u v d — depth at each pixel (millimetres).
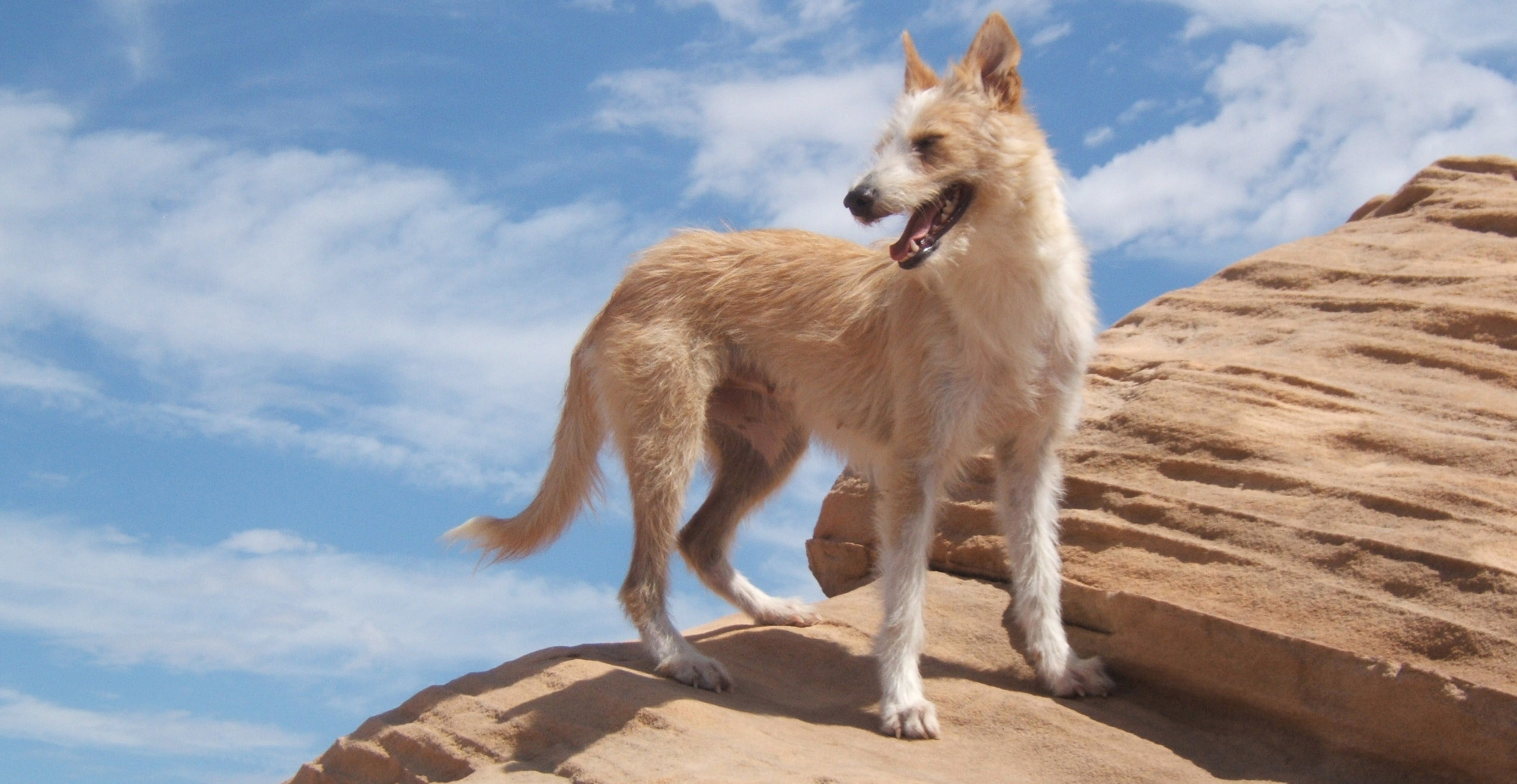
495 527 3459
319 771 3270
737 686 3248
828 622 3457
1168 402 3527
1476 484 3174
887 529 3160
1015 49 3143
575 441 3436
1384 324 3633
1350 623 3031
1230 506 3279
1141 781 2943
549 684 3211
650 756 2980
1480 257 3758
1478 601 2984
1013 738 3057
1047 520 3232
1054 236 3105
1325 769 3000
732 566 3514
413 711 3250
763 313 3338
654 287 3387
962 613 3387
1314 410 3439
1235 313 3840
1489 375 3451
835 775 2885
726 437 3496
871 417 3271
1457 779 2912
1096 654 3242
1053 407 3180
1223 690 3094
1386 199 4242
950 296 3115
